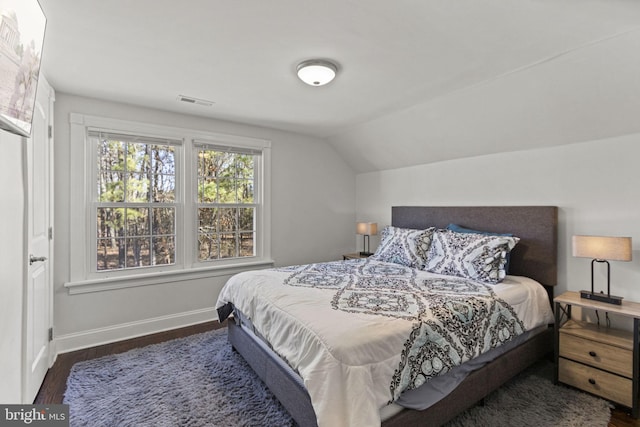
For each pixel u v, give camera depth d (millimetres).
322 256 4371
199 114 3262
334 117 3346
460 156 3383
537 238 2711
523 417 1810
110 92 2656
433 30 1713
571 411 1869
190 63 2135
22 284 1657
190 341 2850
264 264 3799
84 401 1953
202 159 3418
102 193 2879
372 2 1484
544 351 2383
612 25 1643
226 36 1794
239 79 2395
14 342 1531
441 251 2854
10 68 1033
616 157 2367
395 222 4059
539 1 1462
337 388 1340
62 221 2652
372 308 1790
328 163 4414
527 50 1923
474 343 1813
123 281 2936
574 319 2529
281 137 3939
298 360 1545
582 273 2535
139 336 3000
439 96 2705
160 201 3180
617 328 2273
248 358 2221
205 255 3445
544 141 2701
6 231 1446
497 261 2492
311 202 4246
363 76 2311
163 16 1602
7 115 1086
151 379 2205
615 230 2373
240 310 2312
